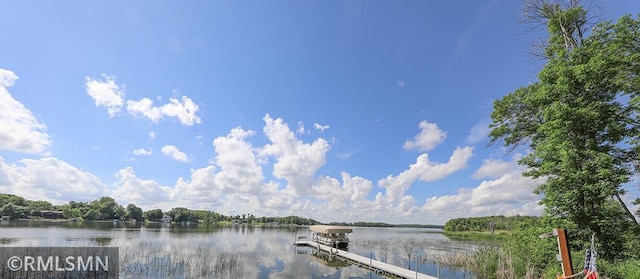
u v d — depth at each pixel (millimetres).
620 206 15234
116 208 124000
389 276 19703
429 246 41188
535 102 18375
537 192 16266
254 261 25078
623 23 16344
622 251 13898
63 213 113250
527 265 16875
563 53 17359
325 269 22438
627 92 15953
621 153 15789
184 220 138250
